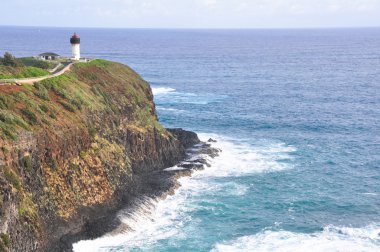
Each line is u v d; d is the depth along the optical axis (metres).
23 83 57.06
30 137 46.28
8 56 66.50
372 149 84.25
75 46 88.25
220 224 53.72
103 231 49.47
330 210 58.03
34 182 44.78
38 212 44.12
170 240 49.84
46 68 74.38
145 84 87.88
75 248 46.50
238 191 63.03
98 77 76.06
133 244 48.66
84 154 54.28
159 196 59.28
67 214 48.22
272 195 62.25
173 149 73.12
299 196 62.09
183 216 55.41
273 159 77.06
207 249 48.22
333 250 47.88
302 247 48.56
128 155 65.50
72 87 64.25
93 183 53.34
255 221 54.69
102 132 60.84
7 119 45.59
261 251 47.81
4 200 38.12
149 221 53.88
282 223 54.34
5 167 40.41
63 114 55.25
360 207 58.94
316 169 72.75
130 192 58.38
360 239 50.53
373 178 69.31
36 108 51.66
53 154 49.06
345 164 75.50
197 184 64.88
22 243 40.12
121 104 71.25
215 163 73.75
